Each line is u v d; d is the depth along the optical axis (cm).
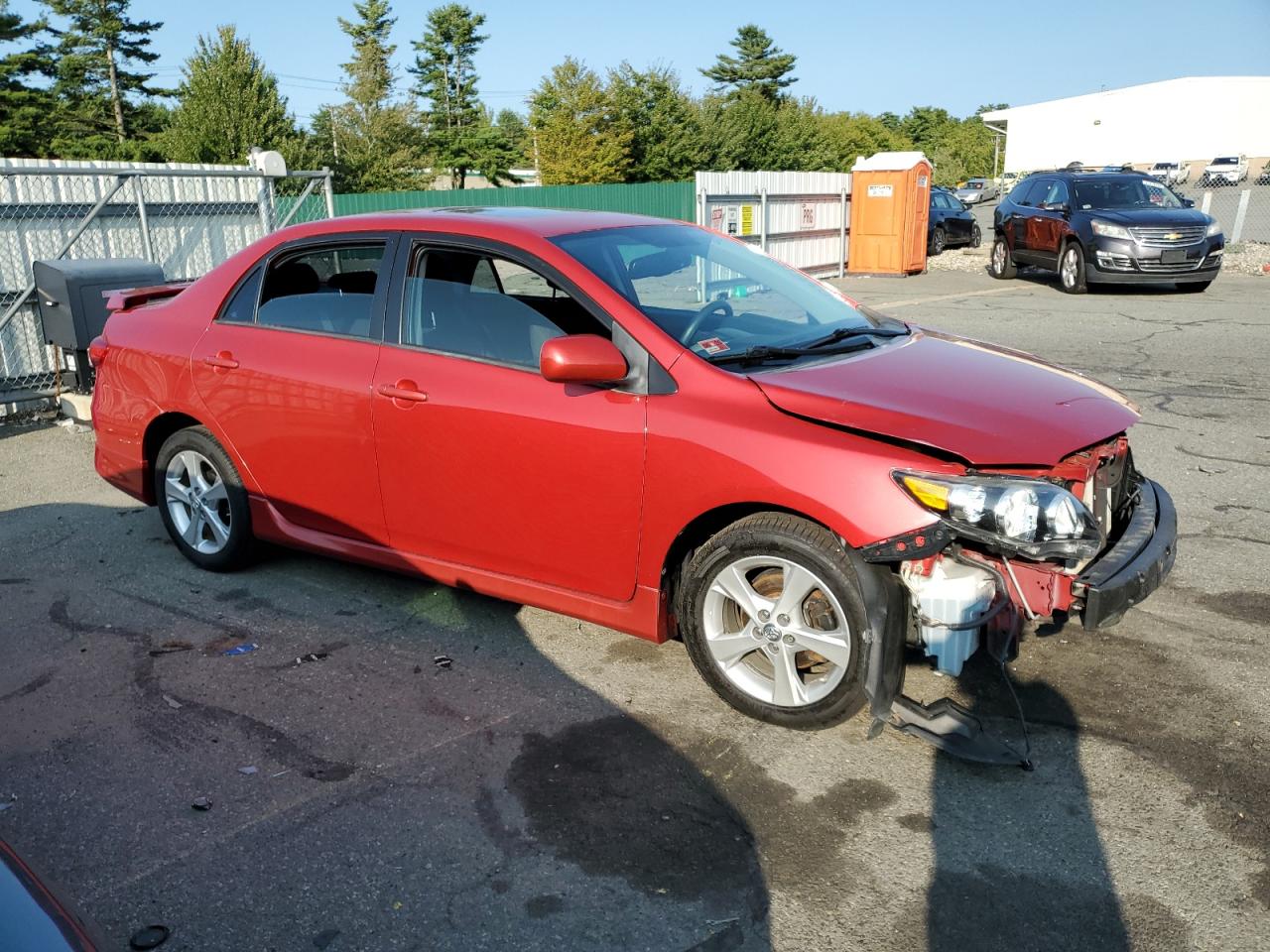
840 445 320
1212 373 918
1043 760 329
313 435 439
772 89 7169
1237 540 509
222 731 362
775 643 344
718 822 303
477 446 388
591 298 371
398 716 369
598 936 259
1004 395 352
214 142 4106
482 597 473
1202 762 324
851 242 1995
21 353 925
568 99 4366
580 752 342
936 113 10206
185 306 497
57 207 955
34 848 299
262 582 496
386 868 287
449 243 410
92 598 482
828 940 255
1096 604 312
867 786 318
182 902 275
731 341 377
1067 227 1588
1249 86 5909
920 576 319
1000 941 253
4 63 5525
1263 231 2389
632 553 363
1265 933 253
